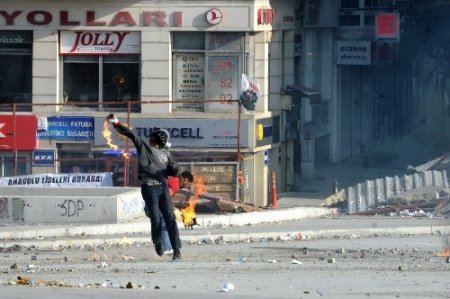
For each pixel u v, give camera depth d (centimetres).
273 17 9131
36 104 8700
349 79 11375
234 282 3606
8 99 9038
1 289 2972
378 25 10619
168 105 8856
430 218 7450
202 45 8875
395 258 4747
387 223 6944
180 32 8875
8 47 8988
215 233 6081
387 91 12112
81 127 8875
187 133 8762
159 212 4294
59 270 4134
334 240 5881
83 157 8912
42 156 8900
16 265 4328
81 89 8988
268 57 9150
